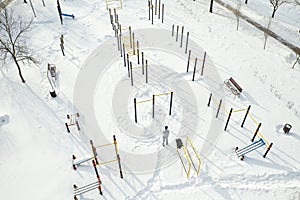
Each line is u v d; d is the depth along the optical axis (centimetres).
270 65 2309
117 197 1526
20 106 2000
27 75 2241
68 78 2212
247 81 2161
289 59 2369
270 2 2903
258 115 1919
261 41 2577
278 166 1645
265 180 1591
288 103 1998
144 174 1622
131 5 3120
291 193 1530
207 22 2831
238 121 1886
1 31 2661
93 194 1538
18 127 1867
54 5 3130
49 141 1788
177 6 3088
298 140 1769
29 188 1570
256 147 1638
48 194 1541
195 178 1596
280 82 2159
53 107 1997
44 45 2542
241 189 1551
